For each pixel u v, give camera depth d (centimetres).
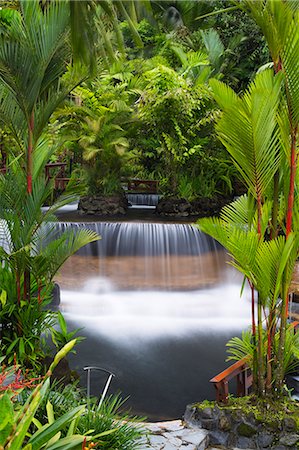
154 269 989
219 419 443
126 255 993
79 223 1012
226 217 467
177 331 786
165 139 1138
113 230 1005
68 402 392
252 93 392
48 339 661
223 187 1337
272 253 414
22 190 473
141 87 1389
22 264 476
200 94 1146
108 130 1192
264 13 404
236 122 401
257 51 1647
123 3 334
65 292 939
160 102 1109
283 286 434
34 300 510
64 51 448
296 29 394
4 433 194
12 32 440
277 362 452
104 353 684
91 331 768
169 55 1722
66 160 1551
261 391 452
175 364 658
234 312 888
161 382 607
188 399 567
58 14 432
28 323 488
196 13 1786
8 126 471
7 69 438
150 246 998
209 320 848
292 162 420
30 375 453
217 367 651
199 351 704
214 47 1633
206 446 436
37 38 436
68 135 1180
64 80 469
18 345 484
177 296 947
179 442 423
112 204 1207
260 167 416
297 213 433
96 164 1230
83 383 590
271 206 448
